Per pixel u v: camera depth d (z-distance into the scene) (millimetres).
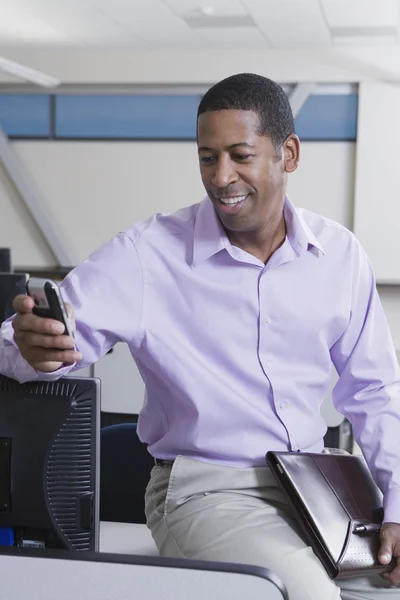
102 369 5379
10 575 1061
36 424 1318
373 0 5770
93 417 1329
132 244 1581
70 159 8328
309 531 1438
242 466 1571
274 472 1495
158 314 1582
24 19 6676
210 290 1572
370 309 1750
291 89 7883
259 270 1596
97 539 1354
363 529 1489
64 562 1089
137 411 5363
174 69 7984
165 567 1069
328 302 1652
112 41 7602
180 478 1567
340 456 1614
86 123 8242
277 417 1602
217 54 7891
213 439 1575
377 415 1724
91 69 8109
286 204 1626
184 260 1587
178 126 8094
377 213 7699
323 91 7777
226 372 1599
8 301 2381
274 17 6398
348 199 7883
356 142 7762
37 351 1275
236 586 1033
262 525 1462
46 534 1340
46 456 1313
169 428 1644
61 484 1322
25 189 8320
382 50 7520
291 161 1566
